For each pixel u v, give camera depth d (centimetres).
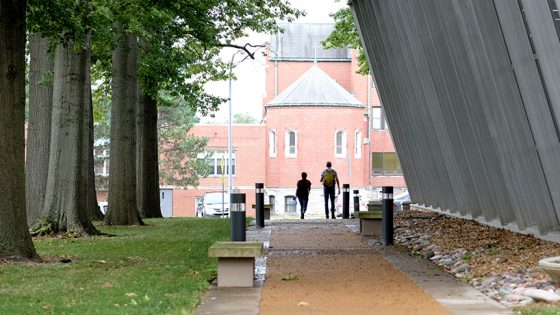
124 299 992
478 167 1939
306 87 7112
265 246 1770
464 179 2105
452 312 902
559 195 1470
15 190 1448
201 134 7038
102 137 6488
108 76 3478
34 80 2642
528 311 877
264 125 7038
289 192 7006
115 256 1606
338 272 1298
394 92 2728
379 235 2094
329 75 8000
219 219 3225
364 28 2889
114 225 2700
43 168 2622
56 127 2180
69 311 905
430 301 988
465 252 1495
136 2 2195
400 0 2147
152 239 2080
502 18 1441
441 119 2161
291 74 8038
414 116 2469
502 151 1644
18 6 1409
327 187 3353
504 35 1481
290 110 7012
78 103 2177
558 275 1016
